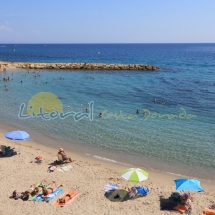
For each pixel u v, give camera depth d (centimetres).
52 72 7400
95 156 2069
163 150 2184
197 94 4478
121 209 1344
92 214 1288
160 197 1479
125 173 1505
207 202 1439
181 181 1410
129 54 18350
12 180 1600
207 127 2761
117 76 6738
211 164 1958
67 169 1789
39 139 2416
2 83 5434
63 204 1363
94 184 1595
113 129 2684
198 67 9225
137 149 2203
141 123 2891
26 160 1911
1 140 2352
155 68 8344
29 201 1383
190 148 2225
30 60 12231
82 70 8025
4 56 15275
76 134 2544
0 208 1308
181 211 1334
